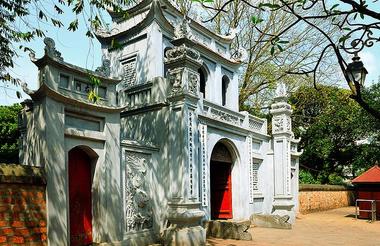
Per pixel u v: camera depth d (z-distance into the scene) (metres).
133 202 10.40
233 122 15.34
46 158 7.89
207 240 11.93
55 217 7.86
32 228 7.46
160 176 11.51
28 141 8.97
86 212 9.09
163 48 14.05
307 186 22.44
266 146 18.22
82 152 9.22
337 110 27.25
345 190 28.22
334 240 12.29
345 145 28.23
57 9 9.05
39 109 8.16
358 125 25.62
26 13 9.41
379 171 19.31
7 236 7.02
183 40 11.66
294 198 20.22
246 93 24.59
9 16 9.58
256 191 17.19
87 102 8.95
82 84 9.05
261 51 23.34
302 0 3.34
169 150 11.42
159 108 11.82
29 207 7.47
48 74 8.13
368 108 3.21
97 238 9.04
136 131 12.36
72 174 8.88
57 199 7.97
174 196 11.10
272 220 15.24
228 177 15.77
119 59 14.75
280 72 23.50
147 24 13.91
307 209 22.30
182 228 10.79
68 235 8.16
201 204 12.07
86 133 8.92
